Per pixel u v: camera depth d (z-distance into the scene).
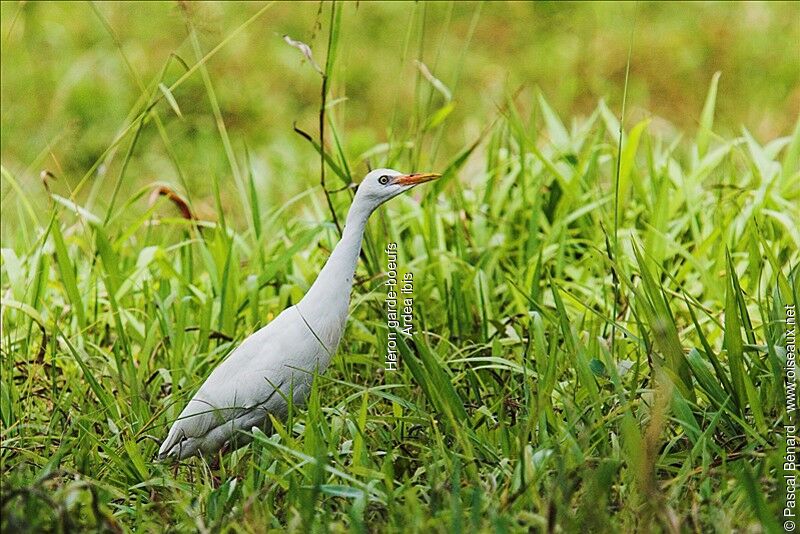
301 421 8.91
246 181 16.83
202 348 10.40
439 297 11.23
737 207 11.91
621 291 10.67
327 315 8.77
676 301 10.83
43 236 10.80
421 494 7.50
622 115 9.62
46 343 10.51
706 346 8.16
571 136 13.78
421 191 13.56
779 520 7.10
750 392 7.82
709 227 12.23
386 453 7.86
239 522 7.09
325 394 9.38
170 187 12.38
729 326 8.04
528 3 23.30
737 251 11.66
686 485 7.44
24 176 15.87
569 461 7.35
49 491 7.49
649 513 6.80
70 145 18.42
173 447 8.79
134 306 11.56
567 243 11.91
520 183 12.86
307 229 12.53
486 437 8.14
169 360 10.44
